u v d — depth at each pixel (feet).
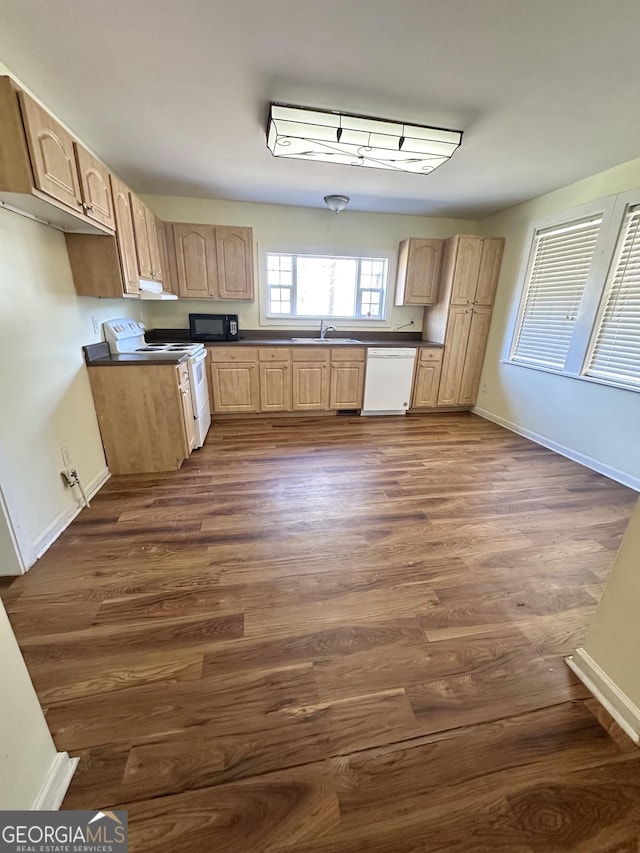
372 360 14.19
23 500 5.90
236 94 6.49
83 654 4.42
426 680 4.22
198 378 11.05
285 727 3.69
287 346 13.55
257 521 7.33
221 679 4.16
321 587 5.59
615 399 9.60
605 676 4.00
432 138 7.52
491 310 14.53
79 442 7.93
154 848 2.84
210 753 3.46
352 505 8.03
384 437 12.48
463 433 13.06
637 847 2.93
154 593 5.40
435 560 6.28
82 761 3.37
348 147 7.91
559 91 6.20
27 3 4.48
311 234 14.33
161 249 11.99
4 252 5.66
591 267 10.16
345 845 2.89
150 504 7.91
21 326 6.04
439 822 3.04
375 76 5.91
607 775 3.37
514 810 3.12
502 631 4.90
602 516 7.79
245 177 10.64
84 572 5.82
